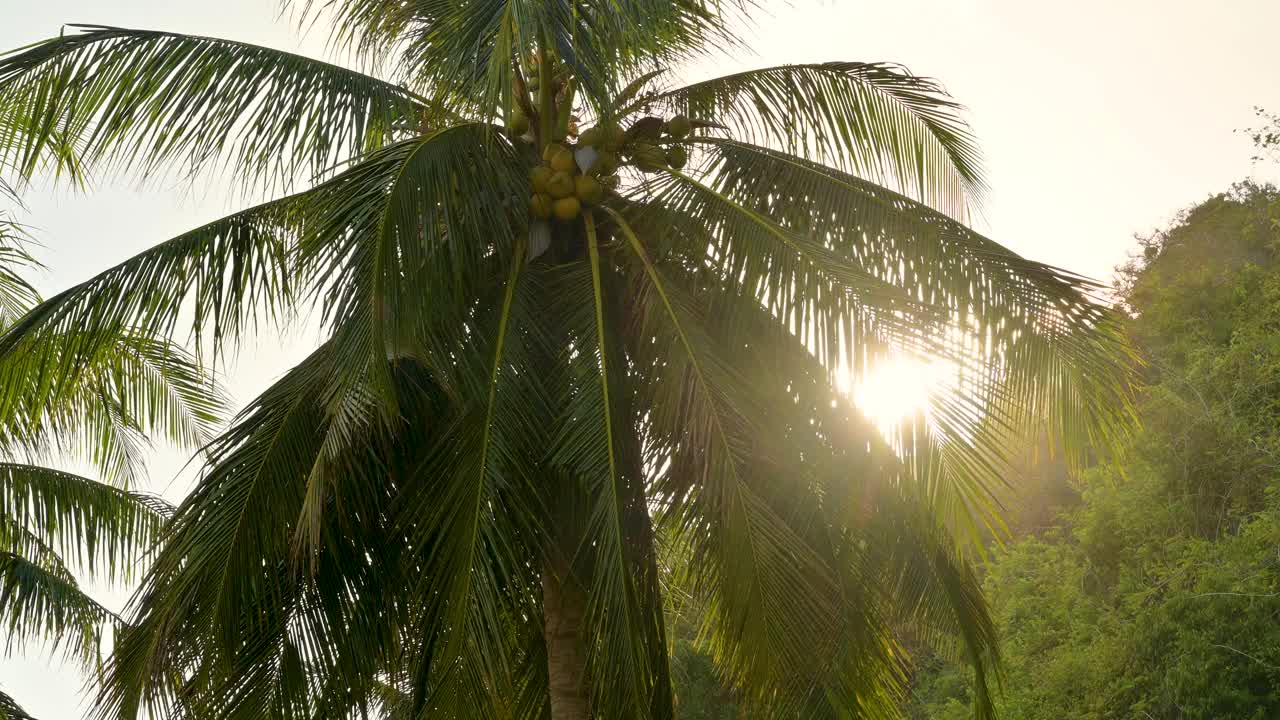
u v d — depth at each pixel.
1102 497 23.64
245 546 7.68
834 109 9.45
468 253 7.98
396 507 8.17
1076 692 21.27
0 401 8.20
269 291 8.34
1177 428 23.12
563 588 8.01
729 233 8.16
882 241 8.42
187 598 7.59
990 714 8.59
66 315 8.04
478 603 6.90
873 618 7.95
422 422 8.20
